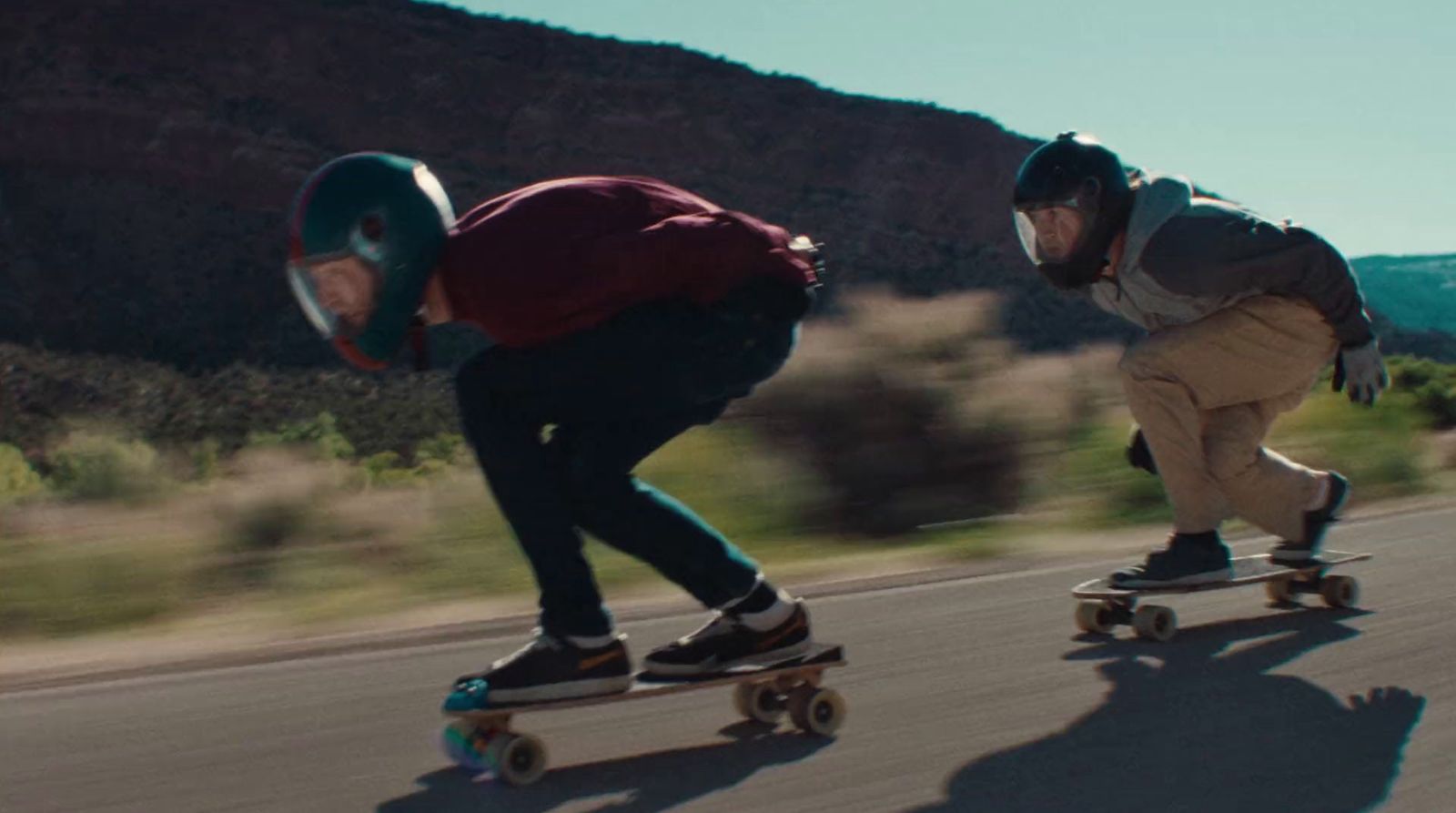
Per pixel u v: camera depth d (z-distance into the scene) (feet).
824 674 13.26
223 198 330.95
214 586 22.24
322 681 13.85
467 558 23.26
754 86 414.21
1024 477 29.58
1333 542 21.34
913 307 31.01
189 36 350.43
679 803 9.23
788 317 10.39
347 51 373.61
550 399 10.11
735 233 10.03
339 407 184.65
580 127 394.32
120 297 299.58
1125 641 14.49
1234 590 17.44
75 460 48.60
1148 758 9.87
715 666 10.85
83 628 19.95
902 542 27.14
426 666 14.60
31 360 207.51
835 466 28.55
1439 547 20.29
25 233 305.73
